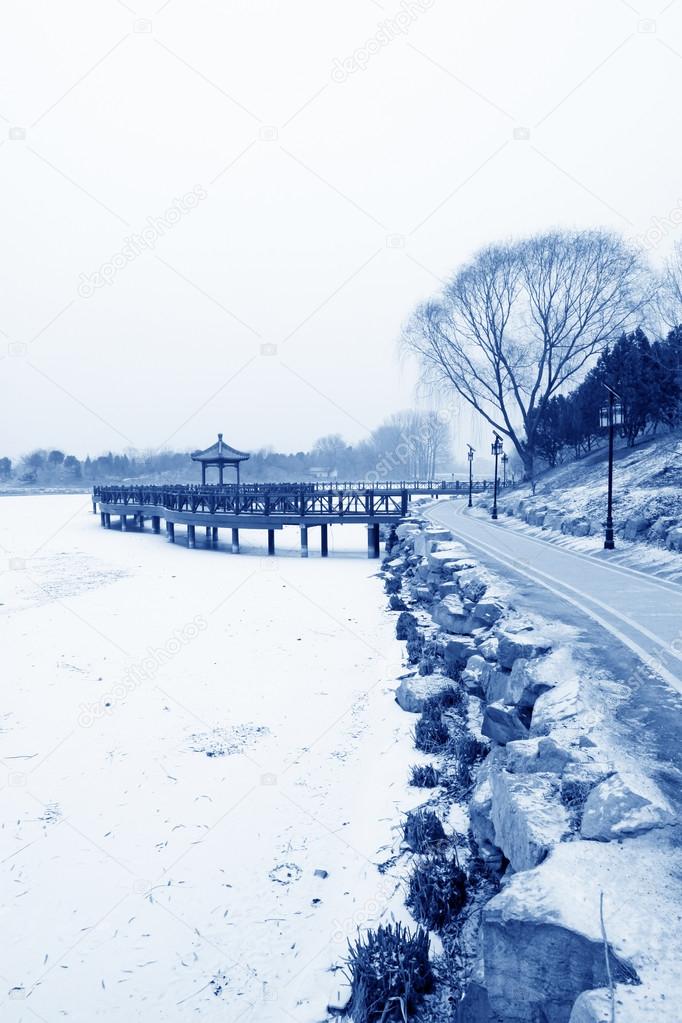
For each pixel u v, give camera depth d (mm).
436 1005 4820
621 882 3855
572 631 10211
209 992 5840
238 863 7801
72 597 23984
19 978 6219
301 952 6145
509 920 3689
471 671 10805
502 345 38656
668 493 22500
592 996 3080
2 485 133125
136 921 6938
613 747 5680
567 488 33250
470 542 23406
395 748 9688
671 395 33688
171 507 43812
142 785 9883
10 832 8750
